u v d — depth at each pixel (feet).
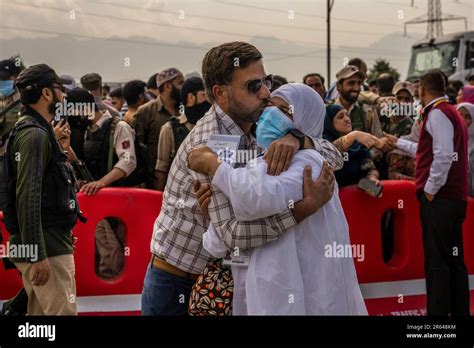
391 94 20.89
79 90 15.23
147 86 22.93
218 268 8.43
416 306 15.96
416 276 16.10
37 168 10.08
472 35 47.57
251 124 8.84
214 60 8.50
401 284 15.92
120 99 24.67
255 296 7.69
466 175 15.11
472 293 16.66
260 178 7.45
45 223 10.40
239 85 8.38
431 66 48.57
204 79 8.74
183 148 9.05
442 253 14.94
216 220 7.81
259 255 7.77
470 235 16.70
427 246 15.03
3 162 10.43
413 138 18.51
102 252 14.58
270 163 7.64
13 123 15.48
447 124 14.64
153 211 14.37
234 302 8.09
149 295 9.63
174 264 9.26
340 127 15.33
